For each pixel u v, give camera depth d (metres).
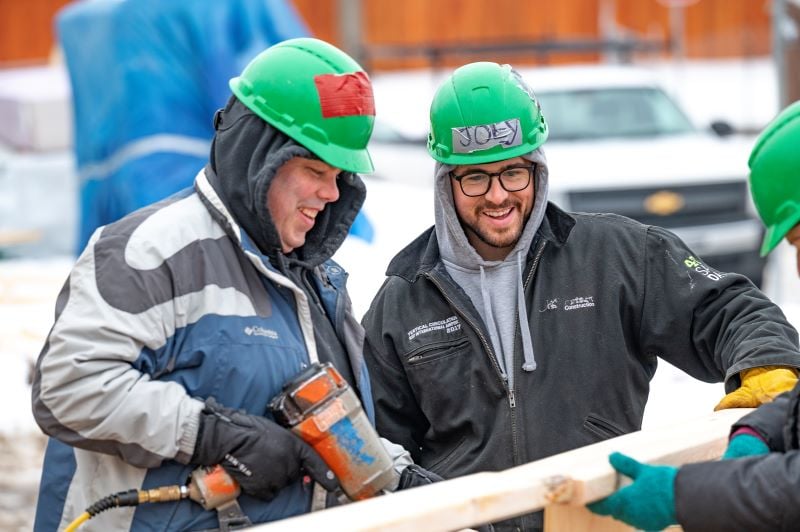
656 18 36.41
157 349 5.17
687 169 17.45
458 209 6.68
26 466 9.60
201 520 5.24
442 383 6.75
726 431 5.36
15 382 10.67
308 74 5.37
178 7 13.98
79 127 15.33
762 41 37.88
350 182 5.82
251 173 5.34
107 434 5.04
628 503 4.52
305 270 5.85
